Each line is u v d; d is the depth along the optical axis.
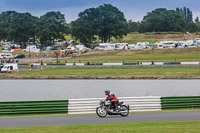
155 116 28.95
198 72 92.50
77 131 21.83
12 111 30.09
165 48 153.38
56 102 30.92
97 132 21.34
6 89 76.94
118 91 70.69
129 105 31.44
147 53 146.62
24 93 70.25
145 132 21.16
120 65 106.75
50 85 83.00
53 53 168.12
